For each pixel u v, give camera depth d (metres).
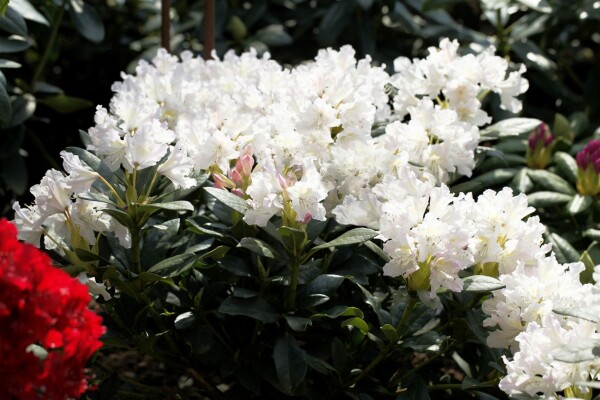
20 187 2.40
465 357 1.96
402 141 1.89
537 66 2.61
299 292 1.77
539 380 1.63
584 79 3.18
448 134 1.89
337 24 2.84
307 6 3.13
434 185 1.87
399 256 1.67
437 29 2.76
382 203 1.76
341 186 1.84
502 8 2.73
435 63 2.01
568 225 2.23
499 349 1.79
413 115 1.91
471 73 2.01
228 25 2.92
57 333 1.55
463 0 2.68
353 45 3.03
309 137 1.83
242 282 1.81
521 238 1.75
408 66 2.06
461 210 1.70
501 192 1.75
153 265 1.78
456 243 1.67
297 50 3.13
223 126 1.83
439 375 2.03
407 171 1.71
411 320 1.75
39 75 2.53
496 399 1.76
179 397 1.95
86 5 2.56
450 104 2.00
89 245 1.75
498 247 1.73
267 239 1.80
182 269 1.71
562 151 2.37
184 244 1.80
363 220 1.75
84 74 3.03
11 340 1.50
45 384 1.50
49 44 2.48
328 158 1.85
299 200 1.69
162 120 1.93
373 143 1.91
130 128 1.74
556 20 2.79
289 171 1.79
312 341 1.85
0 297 1.50
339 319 1.85
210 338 1.79
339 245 1.74
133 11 3.07
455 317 1.82
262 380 1.87
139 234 1.73
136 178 1.78
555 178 2.23
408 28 2.84
